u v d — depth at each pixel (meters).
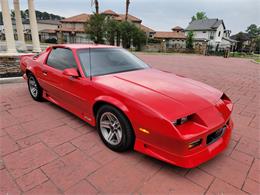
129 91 2.31
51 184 1.95
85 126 3.17
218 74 9.19
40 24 54.53
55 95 3.58
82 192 1.86
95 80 2.67
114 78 2.75
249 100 5.00
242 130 3.27
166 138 1.92
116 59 3.37
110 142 2.54
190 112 2.01
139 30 29.50
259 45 48.84
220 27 44.88
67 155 2.41
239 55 32.34
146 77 2.86
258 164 2.37
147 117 2.02
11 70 6.44
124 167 2.22
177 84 2.65
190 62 14.89
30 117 3.46
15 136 2.82
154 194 1.86
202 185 2.00
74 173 2.11
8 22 7.27
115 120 2.42
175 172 2.17
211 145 2.14
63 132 2.97
